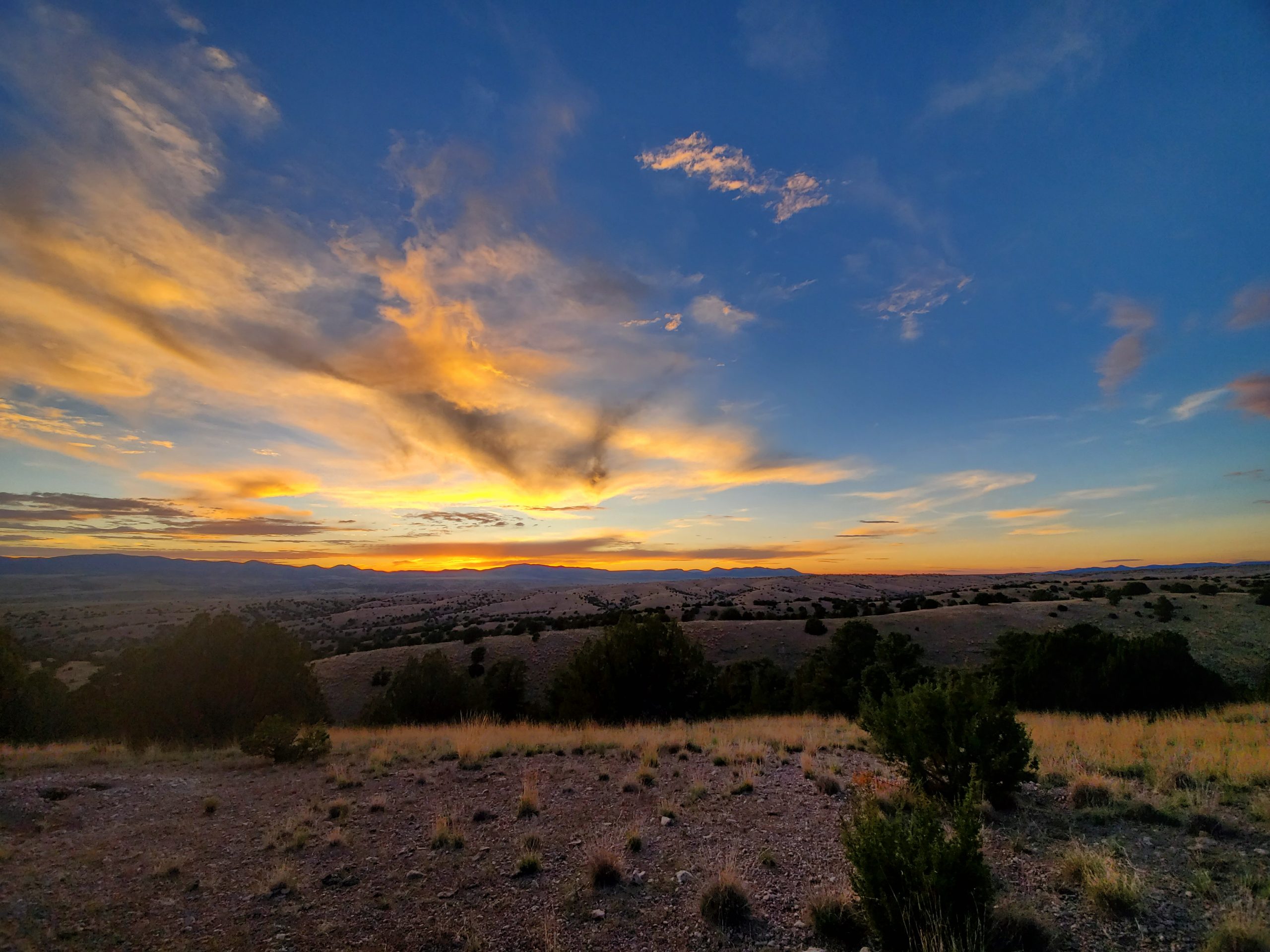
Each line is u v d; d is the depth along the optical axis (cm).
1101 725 1309
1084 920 463
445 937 481
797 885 562
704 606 9488
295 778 1052
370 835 728
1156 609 4769
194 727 1571
